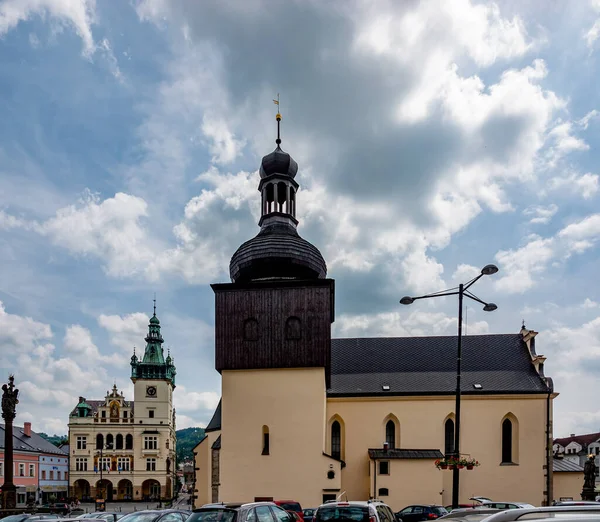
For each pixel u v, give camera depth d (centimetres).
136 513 1958
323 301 3775
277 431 3584
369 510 1456
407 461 3994
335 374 4869
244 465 3553
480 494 4253
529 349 4897
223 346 3775
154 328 11550
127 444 10838
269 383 3678
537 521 402
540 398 4412
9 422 3544
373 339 5269
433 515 3066
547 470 4278
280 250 4009
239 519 1398
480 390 4466
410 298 2439
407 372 4847
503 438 4397
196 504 5038
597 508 471
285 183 4378
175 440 12675
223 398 3688
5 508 3406
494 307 2322
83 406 11000
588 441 9888
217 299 3866
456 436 2305
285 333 3744
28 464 8800
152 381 11150
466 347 5066
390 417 4494
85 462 10631
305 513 2814
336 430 4531
